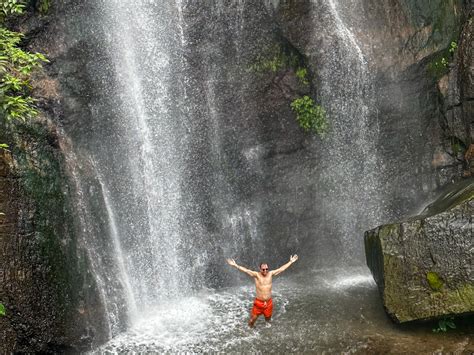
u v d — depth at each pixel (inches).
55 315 389.7
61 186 423.8
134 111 521.3
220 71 560.4
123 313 456.1
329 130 589.9
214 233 565.0
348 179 606.2
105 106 503.8
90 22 501.0
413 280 411.8
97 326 421.4
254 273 437.1
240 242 576.7
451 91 587.8
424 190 608.1
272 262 587.8
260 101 574.2
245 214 580.7
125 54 519.8
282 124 583.2
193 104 552.7
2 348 351.6
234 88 565.6
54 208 409.1
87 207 451.5
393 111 603.8
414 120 607.8
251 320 439.2
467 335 402.9
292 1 554.9
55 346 389.7
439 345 392.8
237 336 426.6
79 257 424.2
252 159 579.2
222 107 563.8
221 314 476.7
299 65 578.9
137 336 436.5
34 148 407.5
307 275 578.9
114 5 515.8
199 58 552.4
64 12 487.8
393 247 425.1
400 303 409.1
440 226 416.8
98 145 494.3
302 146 593.6
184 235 546.3
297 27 561.9
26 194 386.6
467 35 577.3
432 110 607.5
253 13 557.6
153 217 524.7
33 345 375.2
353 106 593.3
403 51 593.3
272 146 584.1
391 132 608.1
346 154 601.9
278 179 589.3
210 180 563.5
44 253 390.3
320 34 569.6
